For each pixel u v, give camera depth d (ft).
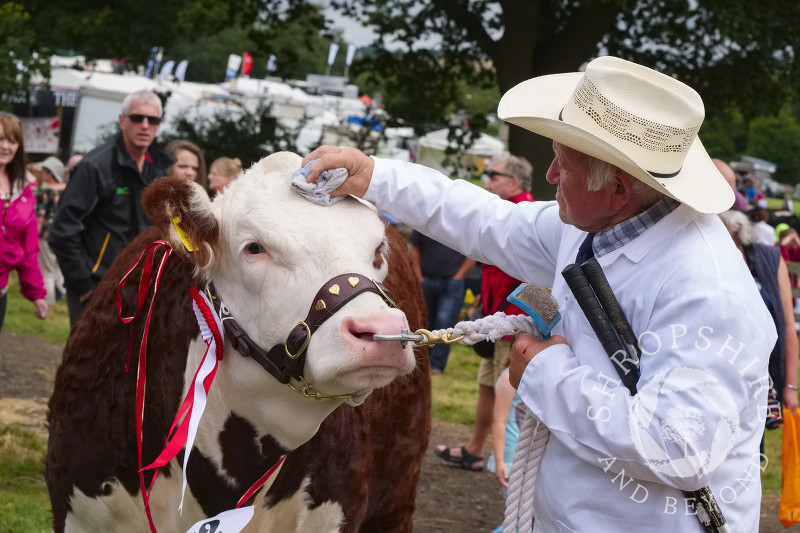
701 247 7.13
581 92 7.32
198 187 7.99
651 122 7.04
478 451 20.58
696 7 48.65
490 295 17.06
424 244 30.25
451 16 49.01
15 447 17.85
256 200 7.92
